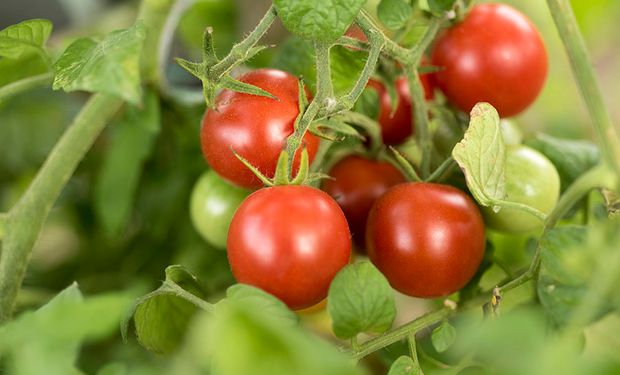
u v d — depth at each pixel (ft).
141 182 1.57
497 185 1.07
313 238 0.98
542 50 1.20
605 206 1.10
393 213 1.08
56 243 1.62
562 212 1.07
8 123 1.71
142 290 1.43
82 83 0.95
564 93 1.70
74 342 0.93
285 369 0.84
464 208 1.09
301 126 1.03
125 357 1.17
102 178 1.50
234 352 0.84
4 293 1.19
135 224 1.60
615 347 1.08
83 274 1.57
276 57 1.22
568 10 1.08
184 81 1.74
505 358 0.93
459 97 1.20
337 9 0.99
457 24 1.19
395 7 1.14
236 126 1.06
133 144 1.48
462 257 1.08
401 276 1.09
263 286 0.99
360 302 0.97
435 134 1.24
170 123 1.52
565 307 1.00
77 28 1.88
